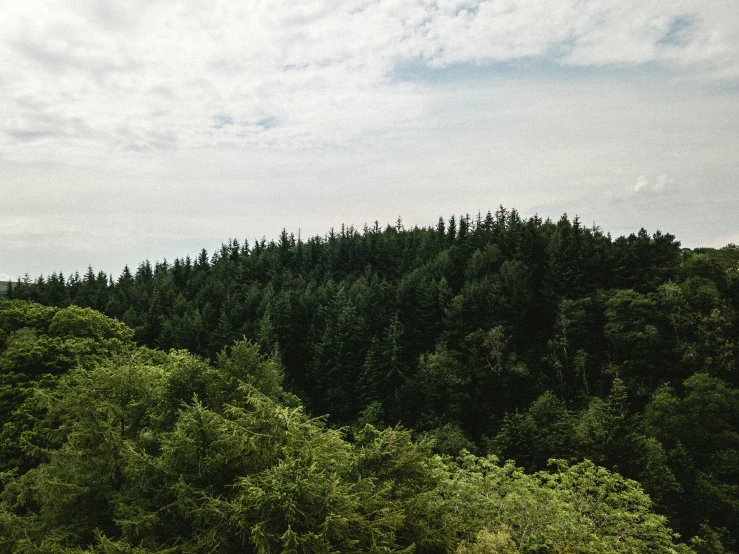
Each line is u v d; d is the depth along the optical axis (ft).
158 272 360.28
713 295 175.01
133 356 55.62
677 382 158.81
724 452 121.39
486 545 40.55
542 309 211.00
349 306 225.35
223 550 33.81
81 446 46.96
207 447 39.83
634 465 108.37
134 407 49.90
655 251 208.33
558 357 181.06
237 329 234.99
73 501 42.27
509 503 49.60
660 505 99.66
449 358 182.70
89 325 134.31
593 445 117.91
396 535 38.91
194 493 36.78
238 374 59.06
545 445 131.13
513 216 317.42
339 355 197.77
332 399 188.75
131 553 33.73
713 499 107.24
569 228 267.80
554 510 49.96
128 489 41.29
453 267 249.96
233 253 396.98
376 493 37.01
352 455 44.24
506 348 186.29
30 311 142.00
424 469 44.65
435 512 42.39
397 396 176.35
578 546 45.14
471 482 54.13
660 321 172.96
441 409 171.12
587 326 186.70
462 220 357.61
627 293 182.19
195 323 224.74
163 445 40.91
